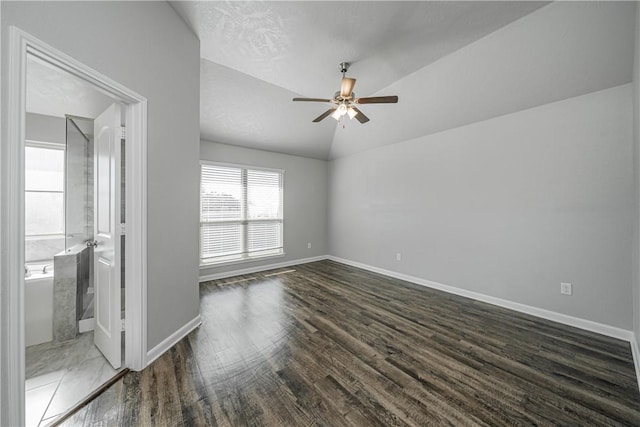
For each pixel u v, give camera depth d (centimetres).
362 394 155
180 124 214
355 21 213
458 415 139
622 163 227
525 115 285
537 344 216
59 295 216
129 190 170
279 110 397
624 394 157
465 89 298
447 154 361
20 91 102
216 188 421
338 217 553
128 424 131
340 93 256
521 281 289
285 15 206
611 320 232
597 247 240
